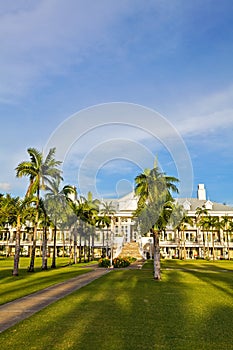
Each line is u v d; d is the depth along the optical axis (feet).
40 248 285.43
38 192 118.62
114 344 28.60
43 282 76.02
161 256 251.60
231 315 41.45
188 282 79.77
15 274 98.78
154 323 36.27
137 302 49.16
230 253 270.26
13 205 106.32
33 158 117.91
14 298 51.80
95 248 260.42
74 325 34.71
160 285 72.18
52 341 29.14
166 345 28.71
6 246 281.54
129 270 118.11
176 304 48.39
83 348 27.37
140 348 27.71
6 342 28.78
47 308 43.45
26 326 34.06
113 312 41.42
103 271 112.57
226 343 29.63
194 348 28.09
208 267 144.77
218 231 282.77
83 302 48.26
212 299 54.03
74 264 168.35
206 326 35.55
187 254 276.21
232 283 79.46
